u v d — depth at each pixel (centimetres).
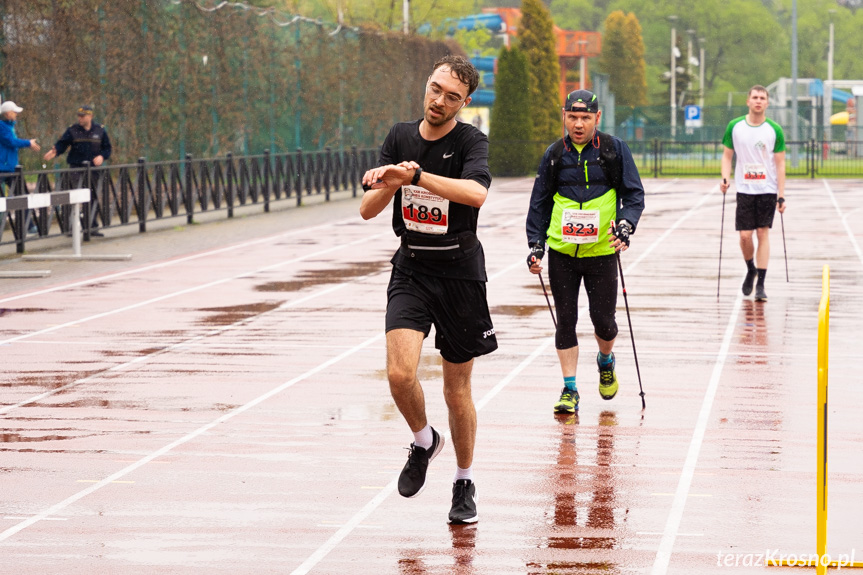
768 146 2512
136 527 1114
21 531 1102
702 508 1160
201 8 5184
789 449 1380
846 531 1085
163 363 1919
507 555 1033
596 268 1552
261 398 1662
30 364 1916
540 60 8969
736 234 4084
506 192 6631
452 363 1097
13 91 4028
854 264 3216
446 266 1079
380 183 1012
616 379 1644
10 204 3078
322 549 1051
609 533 1088
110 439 1441
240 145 5628
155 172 4281
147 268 3212
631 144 10638
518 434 1462
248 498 1203
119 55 4578
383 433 1464
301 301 2609
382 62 7338
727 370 1842
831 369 1845
